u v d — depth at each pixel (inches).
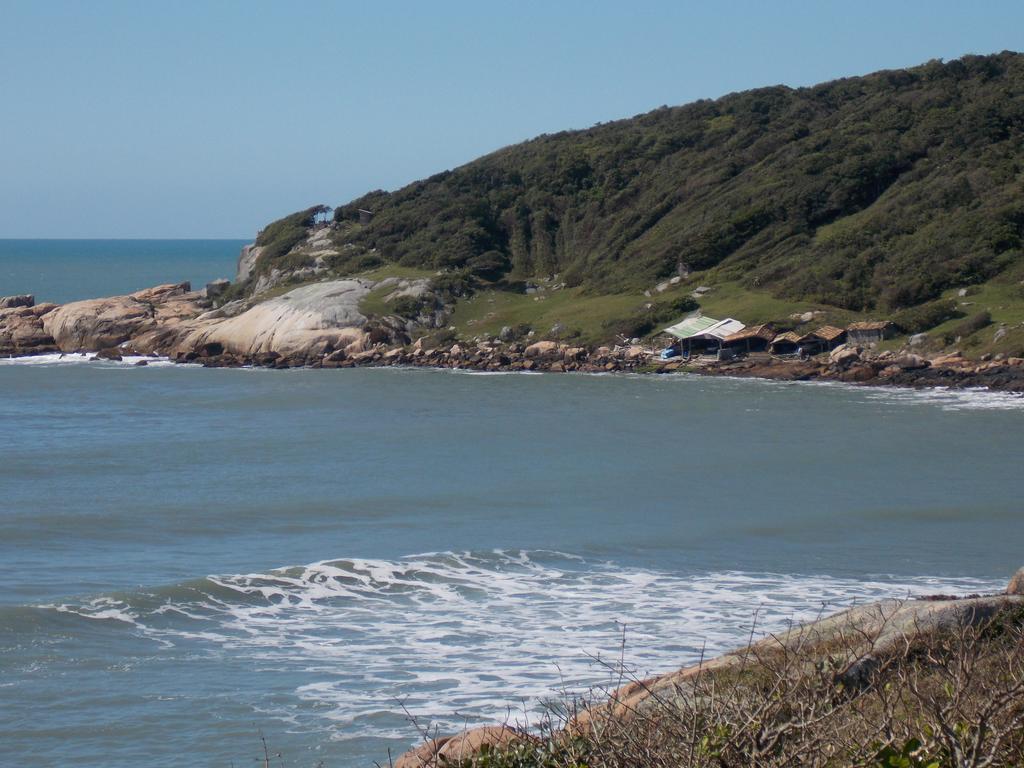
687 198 6087.6
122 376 4677.7
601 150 6884.8
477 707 989.8
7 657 1157.7
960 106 5846.5
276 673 1105.4
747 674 649.0
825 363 4136.3
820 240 5251.0
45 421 3393.2
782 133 6220.5
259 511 2042.3
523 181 6904.5
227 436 3041.3
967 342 4025.6
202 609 1344.7
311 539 1814.7
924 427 2942.9
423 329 5334.6
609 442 2822.3
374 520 1957.4
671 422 3144.7
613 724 509.4
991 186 5044.3
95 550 1749.5
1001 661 609.6
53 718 991.0
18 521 1953.7
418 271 5949.8
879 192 5526.6
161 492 2245.3
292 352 5098.4
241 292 6510.8
